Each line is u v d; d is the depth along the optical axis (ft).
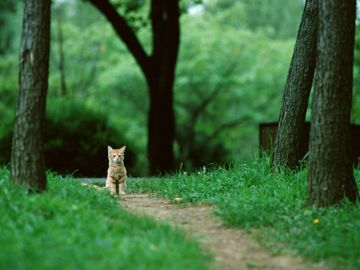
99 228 27.22
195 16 137.90
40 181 32.17
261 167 41.45
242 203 34.17
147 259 24.02
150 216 33.12
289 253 27.94
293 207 33.60
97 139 82.07
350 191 33.12
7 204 29.50
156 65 81.05
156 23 80.74
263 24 149.38
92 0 77.51
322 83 32.99
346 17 32.68
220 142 134.62
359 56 86.48
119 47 136.26
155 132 81.41
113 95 139.03
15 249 23.98
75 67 135.85
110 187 43.65
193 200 38.29
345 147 33.06
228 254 27.61
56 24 139.33
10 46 139.13
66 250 24.12
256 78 128.47
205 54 130.52
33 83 31.94
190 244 27.02
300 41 41.78
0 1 130.11
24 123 31.89
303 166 41.39
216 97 136.46
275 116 134.51
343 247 27.48
